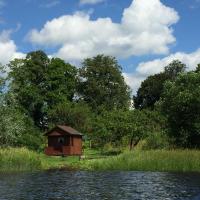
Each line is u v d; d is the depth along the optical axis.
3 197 29.77
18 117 68.19
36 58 125.75
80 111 106.56
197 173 47.12
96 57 148.75
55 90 127.19
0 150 52.97
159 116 83.31
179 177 42.75
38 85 125.75
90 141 96.25
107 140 82.69
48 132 88.06
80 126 104.62
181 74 71.56
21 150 54.12
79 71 148.00
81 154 85.56
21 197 29.80
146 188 34.44
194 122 67.50
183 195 30.39
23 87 118.25
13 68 120.38
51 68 128.25
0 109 64.56
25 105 119.00
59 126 87.19
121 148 82.75
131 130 80.06
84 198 29.42
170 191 32.50
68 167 56.09
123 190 33.34
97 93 144.75
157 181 39.34
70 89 135.62
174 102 68.88
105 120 83.69
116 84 148.12
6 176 44.03
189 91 68.31
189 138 68.25
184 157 52.22
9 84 67.06
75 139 87.38
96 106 141.75
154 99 152.38
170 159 52.38
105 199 29.00
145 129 81.25
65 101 125.19
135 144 82.25
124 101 147.88
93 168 54.84
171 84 72.81
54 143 87.31
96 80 147.25
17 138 67.75
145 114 85.25
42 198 29.39
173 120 69.56
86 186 36.00
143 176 44.12
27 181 39.56
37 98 119.75
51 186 35.97
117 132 81.38
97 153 85.38
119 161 54.66
